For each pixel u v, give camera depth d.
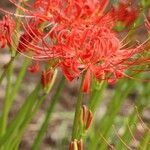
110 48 0.63
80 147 0.66
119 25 0.69
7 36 0.65
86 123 0.66
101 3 0.65
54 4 0.64
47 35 0.62
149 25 0.69
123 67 0.64
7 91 0.82
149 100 0.92
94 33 0.63
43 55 0.63
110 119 0.87
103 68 0.63
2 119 0.84
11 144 0.78
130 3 0.67
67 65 0.61
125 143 0.78
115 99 0.90
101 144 0.85
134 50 0.64
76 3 0.64
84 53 0.62
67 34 0.63
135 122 0.81
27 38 0.64
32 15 0.65
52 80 0.72
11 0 0.66
